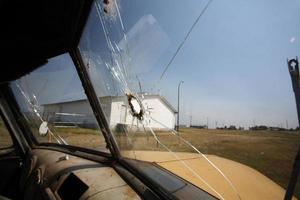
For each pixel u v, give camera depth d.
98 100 1.82
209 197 1.10
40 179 2.03
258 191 1.06
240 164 1.38
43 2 1.41
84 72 1.79
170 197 1.11
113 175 1.60
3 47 1.99
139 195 1.25
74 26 1.63
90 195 1.34
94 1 1.39
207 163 1.49
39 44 1.96
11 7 1.44
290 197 0.62
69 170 1.81
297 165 0.63
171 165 1.54
